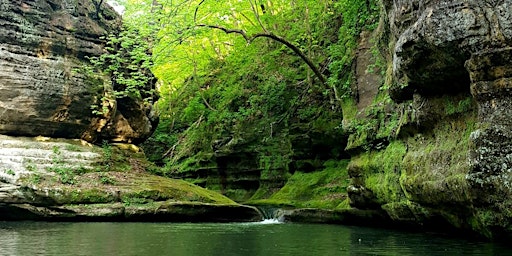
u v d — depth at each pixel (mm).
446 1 8609
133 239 10023
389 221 14516
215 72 35156
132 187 16672
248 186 28266
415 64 9875
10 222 14156
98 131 19516
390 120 14203
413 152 11469
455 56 8734
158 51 21562
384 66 15203
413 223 12383
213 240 10195
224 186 29141
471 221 9281
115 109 20109
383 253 8031
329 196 21594
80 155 17391
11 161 15445
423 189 10109
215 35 31203
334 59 22062
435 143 10477
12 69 16797
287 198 23234
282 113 27219
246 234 11820
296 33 28141
